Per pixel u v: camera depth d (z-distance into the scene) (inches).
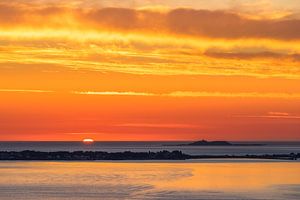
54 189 7145.7
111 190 6973.4
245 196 6422.2
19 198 6368.1
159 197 6333.7
